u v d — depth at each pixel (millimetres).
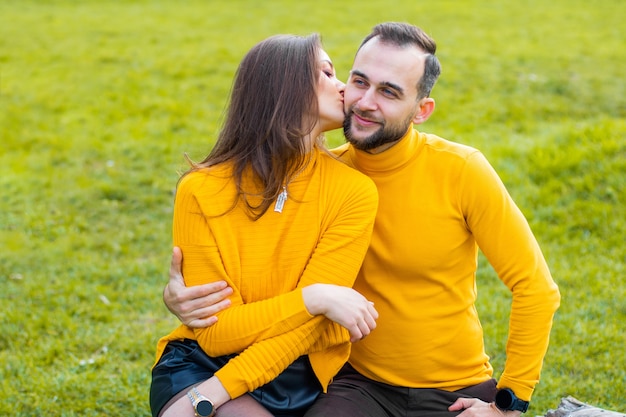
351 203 2637
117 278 5945
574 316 4969
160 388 2627
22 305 5406
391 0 16547
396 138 2682
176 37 13578
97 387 4316
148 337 4953
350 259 2615
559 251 6020
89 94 10688
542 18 14789
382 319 2801
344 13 15352
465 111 9945
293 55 2637
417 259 2746
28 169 8258
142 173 8125
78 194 7574
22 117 9812
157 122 9711
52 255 6324
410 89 2619
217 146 2717
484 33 13664
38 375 4465
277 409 2611
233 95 2691
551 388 4160
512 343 2727
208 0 16734
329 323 2641
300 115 2617
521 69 11531
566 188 6879
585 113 9898
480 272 5723
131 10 15812
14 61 12148
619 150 7188
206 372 2637
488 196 2697
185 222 2654
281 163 2605
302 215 2623
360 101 2627
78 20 14844
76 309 5391
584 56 12164
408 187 2760
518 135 8961
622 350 4555
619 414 3008
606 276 5562
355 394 2775
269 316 2523
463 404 2758
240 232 2625
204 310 2580
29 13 15453
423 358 2793
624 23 14273
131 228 6965
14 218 7074
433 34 13578
